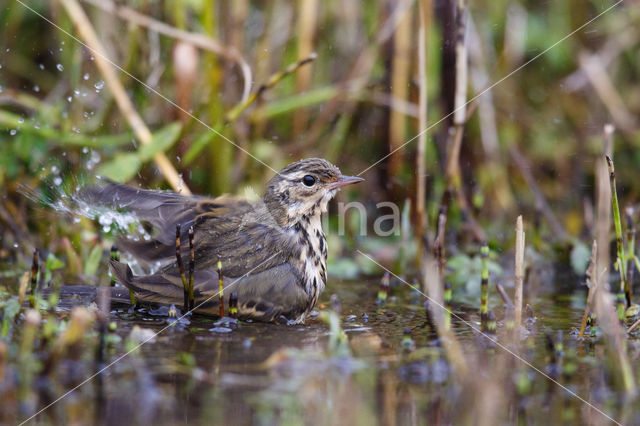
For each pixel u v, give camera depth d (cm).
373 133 1470
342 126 1436
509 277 1163
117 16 1341
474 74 1475
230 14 1372
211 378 710
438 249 1053
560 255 1223
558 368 759
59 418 621
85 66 1362
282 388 692
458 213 1341
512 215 1432
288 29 1478
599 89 1531
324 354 777
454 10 1395
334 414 640
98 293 947
